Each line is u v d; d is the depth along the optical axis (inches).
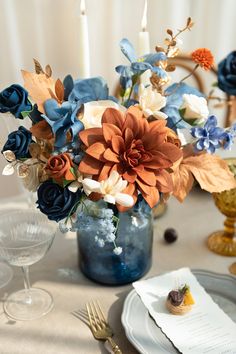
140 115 23.4
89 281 30.8
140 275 30.5
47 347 25.3
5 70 50.1
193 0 60.2
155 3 56.6
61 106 22.9
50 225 28.3
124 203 22.1
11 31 48.8
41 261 32.9
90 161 22.6
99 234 26.7
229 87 38.8
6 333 26.4
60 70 53.4
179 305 26.5
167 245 34.3
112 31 55.0
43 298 29.0
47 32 51.1
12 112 24.4
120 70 25.1
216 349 24.3
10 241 28.0
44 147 23.9
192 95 24.4
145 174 22.9
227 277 29.7
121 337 25.8
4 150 23.5
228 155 46.5
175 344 24.5
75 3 50.6
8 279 31.1
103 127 22.4
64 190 22.8
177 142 24.4
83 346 25.3
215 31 64.4
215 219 37.6
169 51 26.6
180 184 25.6
